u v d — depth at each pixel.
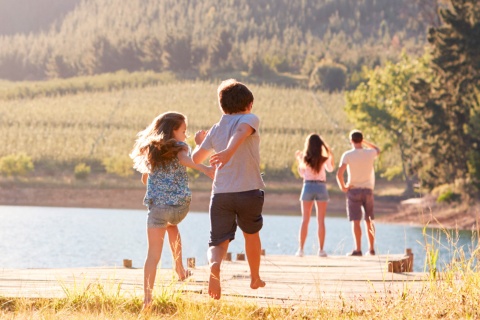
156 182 8.54
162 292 8.51
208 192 90.94
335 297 8.89
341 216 73.00
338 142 129.00
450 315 7.67
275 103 164.88
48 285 9.82
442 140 60.97
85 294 8.55
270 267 12.84
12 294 8.85
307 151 15.77
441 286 8.64
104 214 58.25
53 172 106.75
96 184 94.56
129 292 8.69
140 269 12.41
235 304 8.29
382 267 12.84
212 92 180.88
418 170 64.38
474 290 8.30
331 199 89.06
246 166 8.15
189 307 8.08
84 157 112.50
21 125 135.00
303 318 7.91
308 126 141.75
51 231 34.44
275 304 8.47
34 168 107.75
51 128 132.25
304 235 15.81
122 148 118.88
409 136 93.25
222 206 8.16
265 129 138.12
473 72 60.00
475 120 59.16
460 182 59.25
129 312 8.11
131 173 100.81
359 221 16.06
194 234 34.34
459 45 59.78
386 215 71.12
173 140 8.49
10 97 195.00
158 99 170.25
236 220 8.38
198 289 9.30
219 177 8.20
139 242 28.11
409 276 11.54
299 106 162.25
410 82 63.62
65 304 8.26
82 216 53.66
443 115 60.69
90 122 141.00
